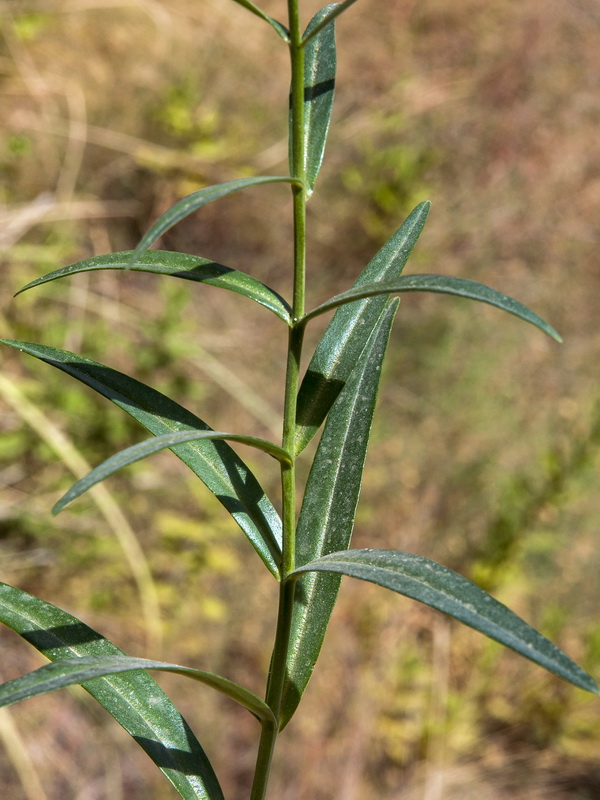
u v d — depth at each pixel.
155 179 5.14
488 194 6.27
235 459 1.14
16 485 3.93
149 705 1.12
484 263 6.11
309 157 1.07
